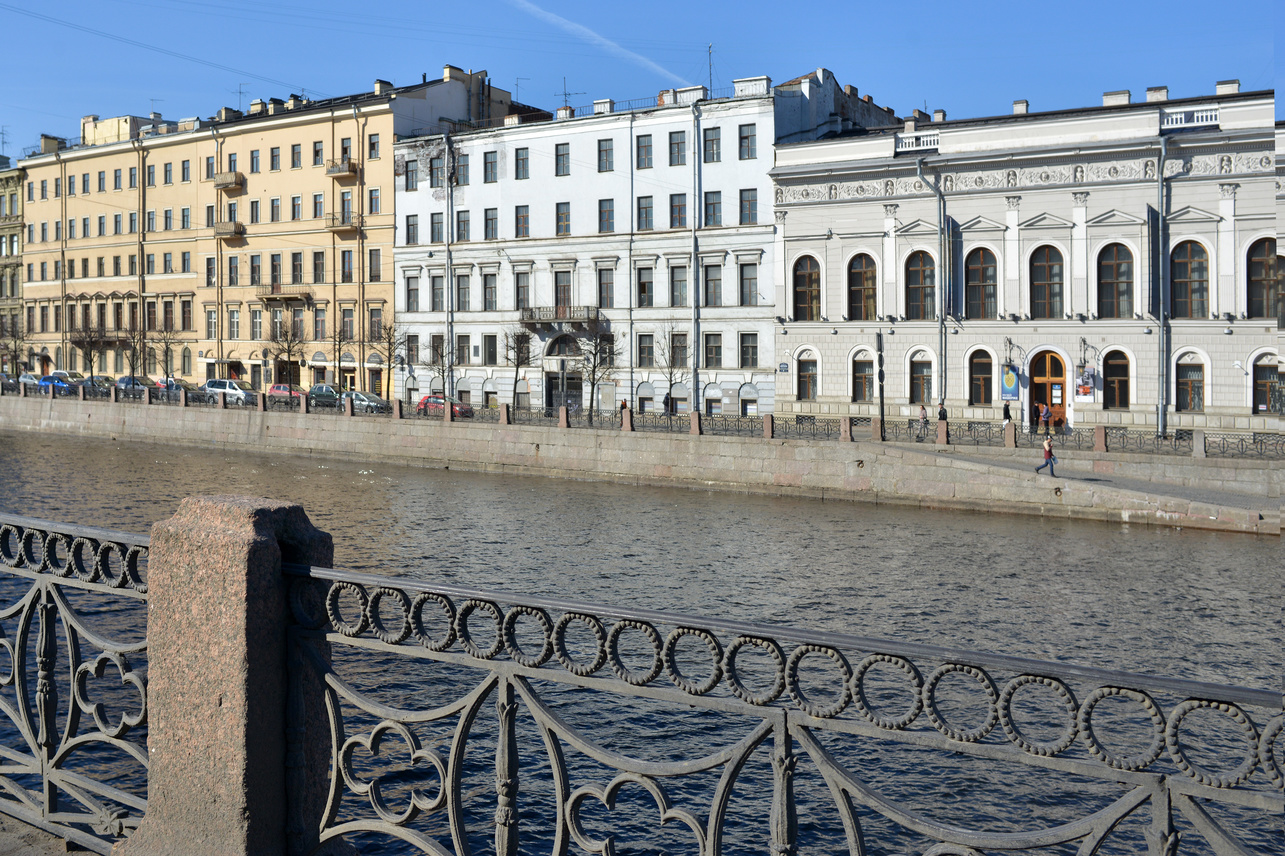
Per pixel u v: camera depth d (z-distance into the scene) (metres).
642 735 12.38
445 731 12.34
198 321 73.69
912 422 43.34
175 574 3.85
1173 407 44.16
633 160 56.84
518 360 58.72
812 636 2.84
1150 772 2.46
